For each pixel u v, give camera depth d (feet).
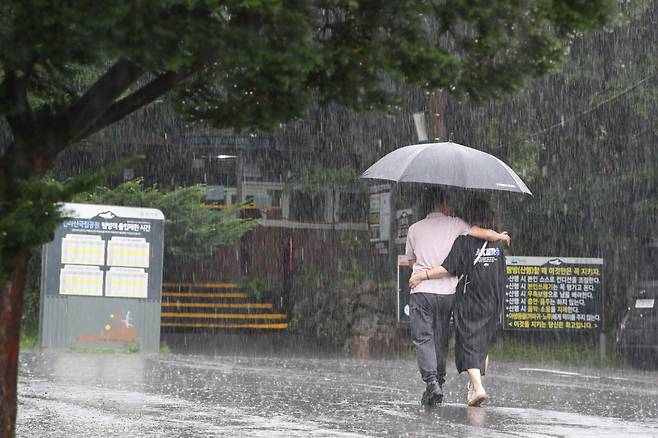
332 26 41.19
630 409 87.45
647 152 182.50
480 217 89.56
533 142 186.39
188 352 160.66
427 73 40.91
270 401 84.33
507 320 166.61
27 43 37.01
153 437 62.49
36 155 41.52
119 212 152.66
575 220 198.49
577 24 41.11
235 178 229.86
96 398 82.53
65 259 150.51
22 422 67.87
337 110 200.85
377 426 70.28
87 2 35.12
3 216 37.27
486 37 40.93
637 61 176.55
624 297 194.49
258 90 42.73
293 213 229.25
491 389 105.60
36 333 172.96
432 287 86.02
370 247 216.13
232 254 223.92
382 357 171.94
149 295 153.38
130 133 205.05
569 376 129.90
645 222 190.80
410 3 39.83
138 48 36.35
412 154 88.58
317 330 201.26
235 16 37.70
